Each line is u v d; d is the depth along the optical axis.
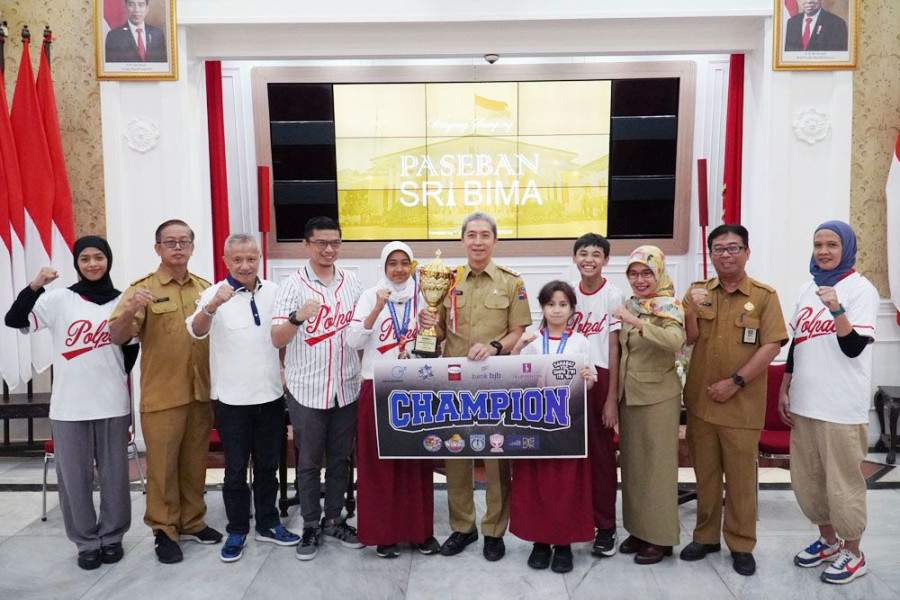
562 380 3.11
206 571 3.25
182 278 3.42
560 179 6.45
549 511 3.13
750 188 5.48
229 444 3.36
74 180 5.36
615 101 6.30
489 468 3.29
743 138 5.57
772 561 3.30
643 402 3.17
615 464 3.40
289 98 6.27
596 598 2.95
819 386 3.09
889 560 3.29
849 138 5.20
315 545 3.40
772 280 5.25
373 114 6.34
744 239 3.13
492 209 6.50
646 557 3.25
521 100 6.34
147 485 3.38
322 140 6.35
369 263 6.57
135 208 5.28
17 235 4.91
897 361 5.39
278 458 3.55
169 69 5.18
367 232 6.52
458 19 5.11
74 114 5.32
